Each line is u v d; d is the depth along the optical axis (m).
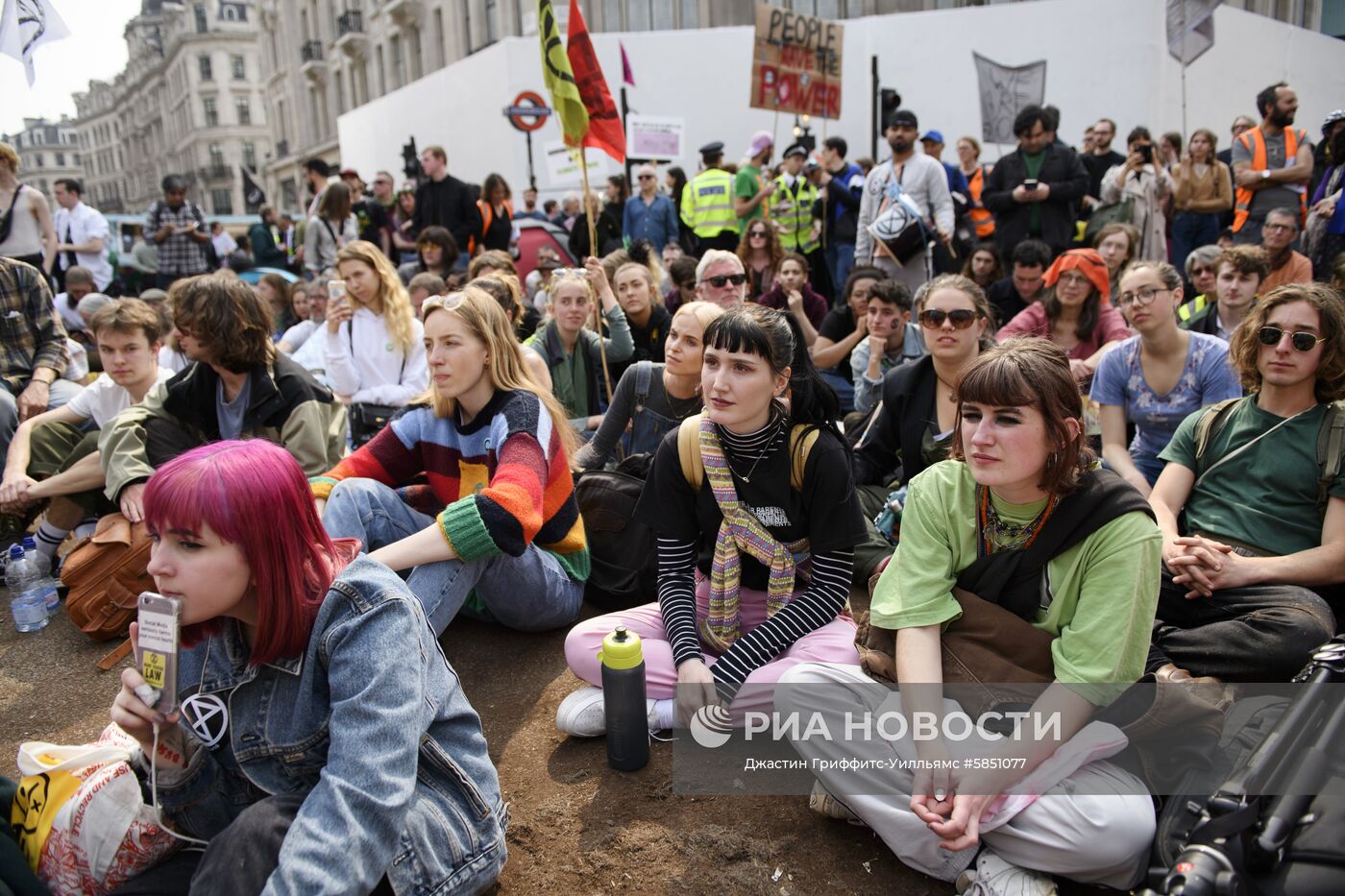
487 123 11.75
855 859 2.05
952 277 3.29
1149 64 9.91
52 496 3.79
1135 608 1.83
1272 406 2.71
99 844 1.66
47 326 4.78
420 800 1.67
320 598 1.60
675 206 10.05
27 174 94.25
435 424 2.97
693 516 2.57
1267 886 1.47
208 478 1.45
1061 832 1.76
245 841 1.46
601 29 21.75
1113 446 3.59
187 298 3.18
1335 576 2.48
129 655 3.28
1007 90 10.39
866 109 10.93
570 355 4.64
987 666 1.95
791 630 2.35
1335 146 5.99
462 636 3.25
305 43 37.44
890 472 3.71
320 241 9.23
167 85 71.81
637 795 2.30
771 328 2.28
